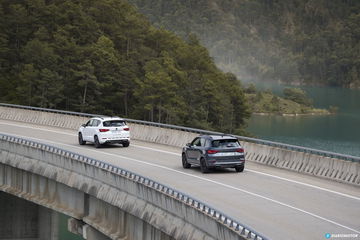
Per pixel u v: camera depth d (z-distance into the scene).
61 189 40.50
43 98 133.25
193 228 25.05
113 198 32.97
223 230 22.39
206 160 38.47
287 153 41.03
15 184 46.25
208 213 24.23
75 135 61.78
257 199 30.56
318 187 34.00
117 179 32.91
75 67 139.25
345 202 29.84
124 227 32.41
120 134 52.00
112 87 140.38
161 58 156.75
